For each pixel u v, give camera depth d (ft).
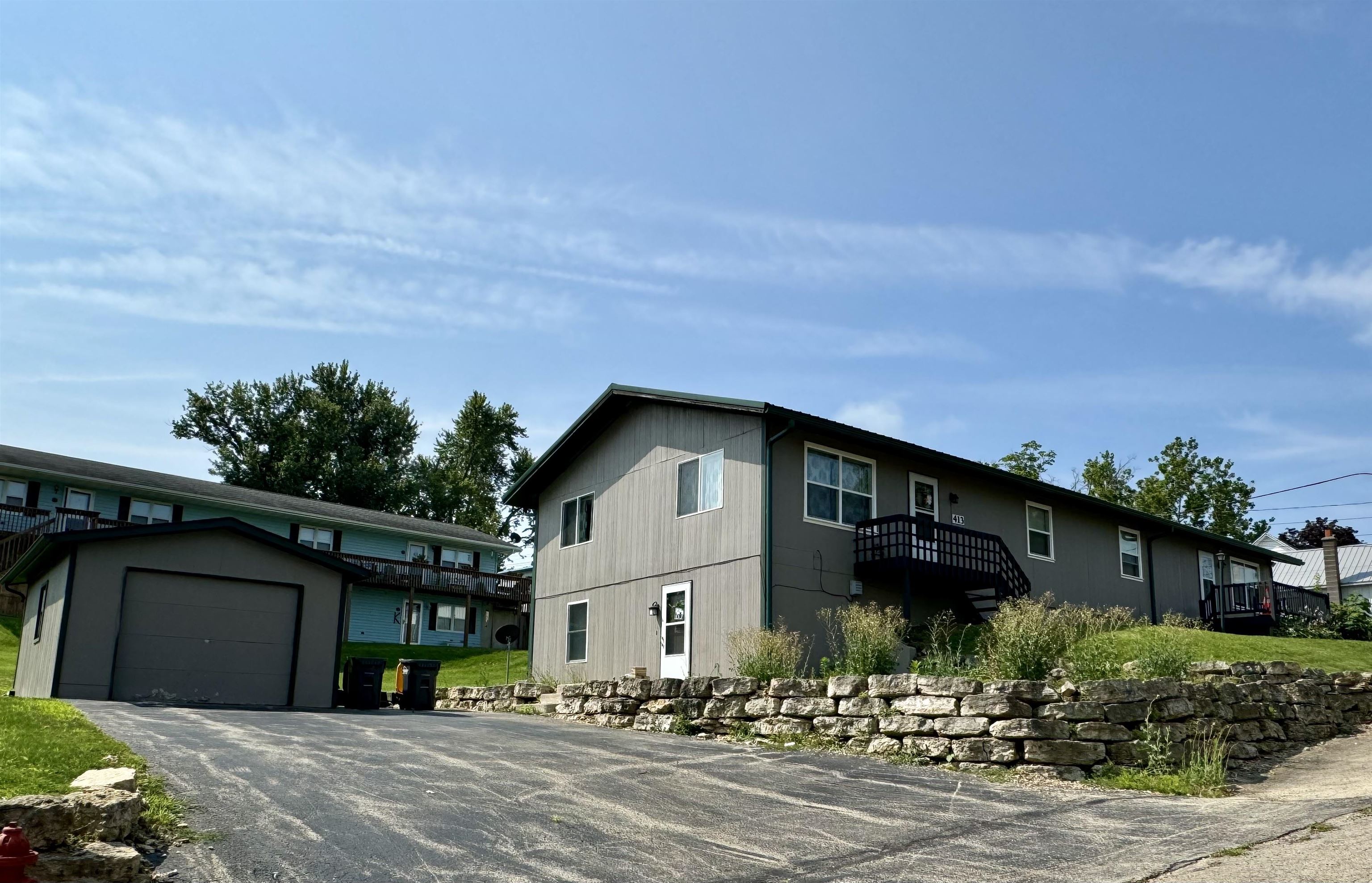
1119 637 59.77
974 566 67.41
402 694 66.28
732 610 59.77
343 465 191.52
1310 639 68.39
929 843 26.30
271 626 64.18
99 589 58.85
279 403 197.57
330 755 35.24
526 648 138.62
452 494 204.13
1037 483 74.84
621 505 71.00
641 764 36.37
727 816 28.91
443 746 38.75
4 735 31.14
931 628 62.39
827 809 30.12
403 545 135.33
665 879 22.98
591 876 22.89
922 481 68.95
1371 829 25.48
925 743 38.65
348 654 107.14
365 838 24.90
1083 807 30.60
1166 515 147.13
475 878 22.44
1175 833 27.02
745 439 61.41
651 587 66.64
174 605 61.16
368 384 211.00
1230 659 57.16
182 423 189.57
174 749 34.14
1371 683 49.49
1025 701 37.29
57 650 57.06
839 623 60.90
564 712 56.65
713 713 47.16
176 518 116.37
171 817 25.18
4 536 100.63
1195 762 36.55
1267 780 36.35
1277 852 24.12
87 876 20.20
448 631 131.34
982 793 32.71
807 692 44.01
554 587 76.79
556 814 28.27
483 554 144.87
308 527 127.13
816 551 61.05
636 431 71.00
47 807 21.12
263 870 22.18
